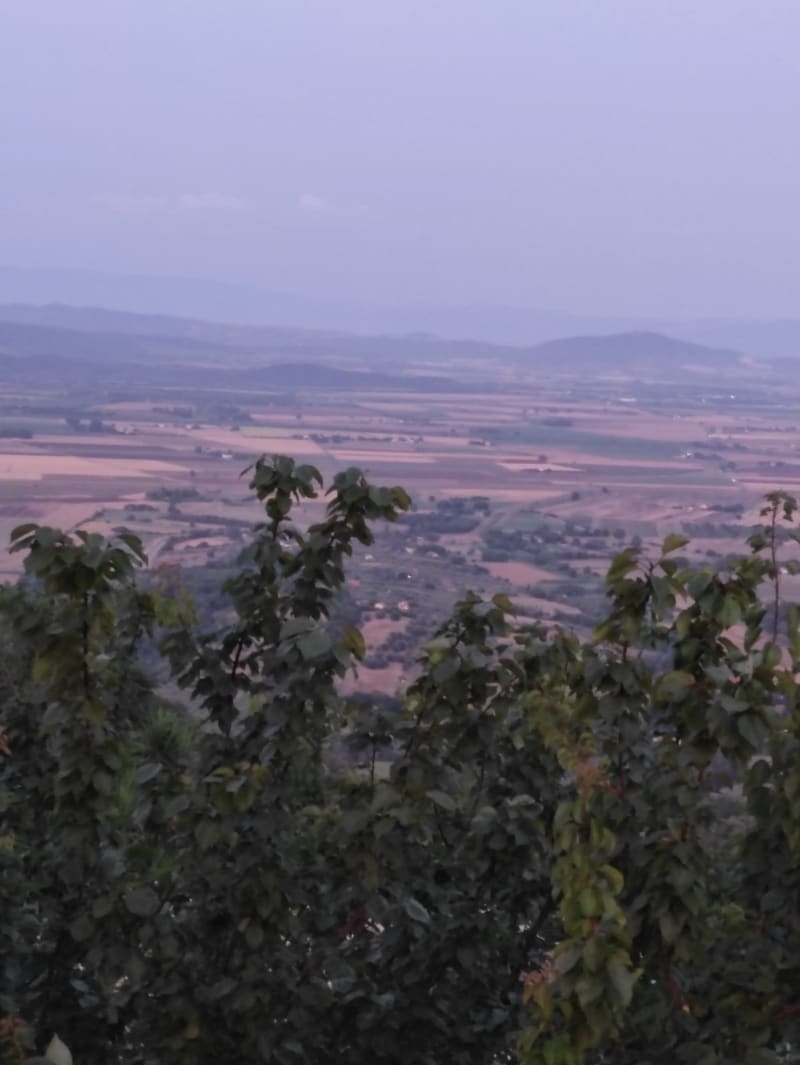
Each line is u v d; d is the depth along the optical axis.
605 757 4.25
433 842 4.70
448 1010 4.54
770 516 4.09
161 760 4.94
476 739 4.42
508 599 4.43
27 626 4.36
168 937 4.20
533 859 4.70
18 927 4.39
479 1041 4.50
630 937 3.45
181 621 4.58
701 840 4.00
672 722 4.09
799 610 3.91
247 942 4.22
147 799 4.68
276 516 4.55
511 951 4.62
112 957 4.17
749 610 4.09
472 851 4.60
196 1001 4.19
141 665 5.07
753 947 3.99
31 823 5.29
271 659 4.22
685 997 4.03
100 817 4.41
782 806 3.86
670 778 3.98
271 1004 4.30
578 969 3.34
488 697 4.51
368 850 4.25
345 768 4.77
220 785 4.13
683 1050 3.86
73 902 4.55
